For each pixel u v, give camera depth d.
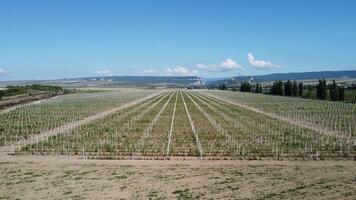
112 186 33.94
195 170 39.38
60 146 52.88
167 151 48.69
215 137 58.66
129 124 74.50
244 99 150.12
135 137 59.34
